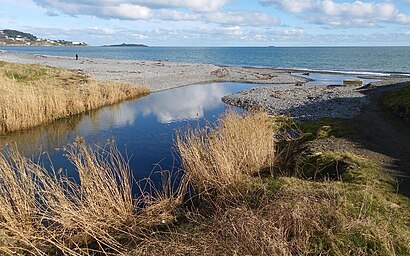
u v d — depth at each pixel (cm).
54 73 3319
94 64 6550
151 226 732
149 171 1119
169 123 1969
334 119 1598
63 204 708
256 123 1138
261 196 680
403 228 530
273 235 487
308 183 712
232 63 8738
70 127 1866
